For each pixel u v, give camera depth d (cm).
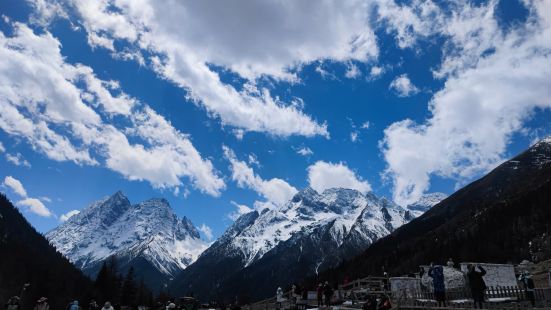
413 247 18875
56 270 17362
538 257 11381
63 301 13600
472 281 2836
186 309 4822
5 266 14538
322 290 4356
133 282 14688
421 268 4656
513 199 17575
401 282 4706
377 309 2914
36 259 18062
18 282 13588
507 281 4481
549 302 3048
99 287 14312
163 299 16375
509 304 3042
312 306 4684
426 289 4494
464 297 3744
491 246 13538
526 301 3212
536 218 13838
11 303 4012
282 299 5138
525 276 3016
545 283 4547
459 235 16538
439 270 3014
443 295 2961
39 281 14262
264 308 5712
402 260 17650
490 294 3569
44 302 3747
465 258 13412
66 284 15325
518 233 13650
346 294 5003
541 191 15950
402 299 3738
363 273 18175
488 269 4472
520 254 12306
